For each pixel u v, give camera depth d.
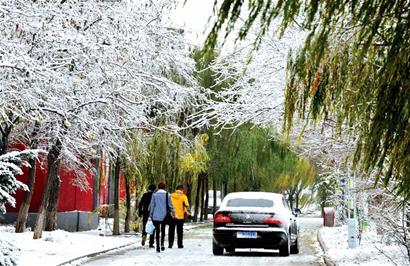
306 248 31.20
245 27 6.36
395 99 6.67
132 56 28.94
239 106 21.31
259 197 27.50
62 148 30.09
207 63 38.25
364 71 7.63
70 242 30.16
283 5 6.35
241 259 25.00
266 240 25.92
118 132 30.94
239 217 26.20
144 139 37.75
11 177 16.19
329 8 6.55
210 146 52.59
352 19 6.73
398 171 6.97
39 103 26.84
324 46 6.61
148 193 31.69
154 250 29.16
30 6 23.28
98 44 26.73
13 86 24.14
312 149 20.22
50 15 24.42
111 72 27.94
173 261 24.11
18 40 23.91
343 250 25.06
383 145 6.77
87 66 27.16
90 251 26.88
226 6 6.21
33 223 38.88
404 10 6.60
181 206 30.72
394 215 15.67
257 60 20.33
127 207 41.12
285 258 25.58
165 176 41.59
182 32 32.66
